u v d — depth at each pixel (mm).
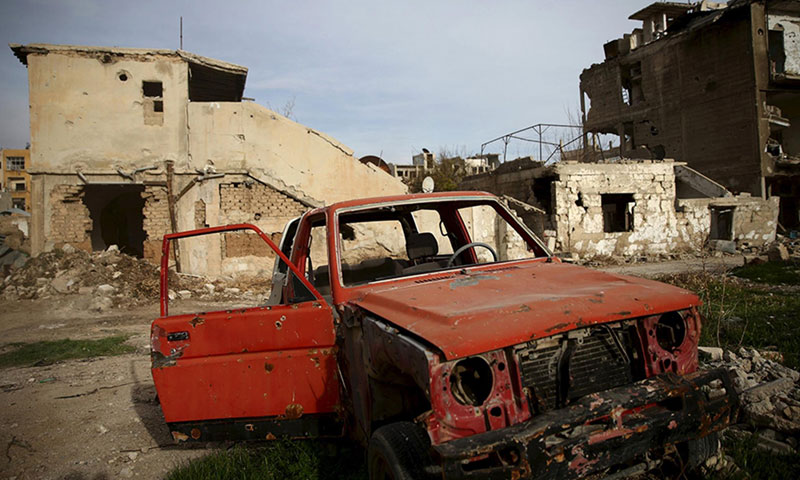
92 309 10906
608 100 32344
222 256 14703
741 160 25250
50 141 13875
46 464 3652
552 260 3648
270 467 3139
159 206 14500
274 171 15047
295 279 3949
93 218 16438
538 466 1890
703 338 5488
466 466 2000
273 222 15125
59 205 13977
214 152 14711
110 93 14188
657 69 29219
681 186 24797
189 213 14617
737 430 3359
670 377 2252
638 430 2072
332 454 3230
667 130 28750
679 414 2172
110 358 6988
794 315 6645
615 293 2441
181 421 3006
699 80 27062
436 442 1922
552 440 1995
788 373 4164
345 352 2910
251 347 3002
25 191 59406
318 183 15438
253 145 14922
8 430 4348
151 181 14375
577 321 2188
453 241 4383
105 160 14148
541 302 2307
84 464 3623
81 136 14031
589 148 34000
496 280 2904
